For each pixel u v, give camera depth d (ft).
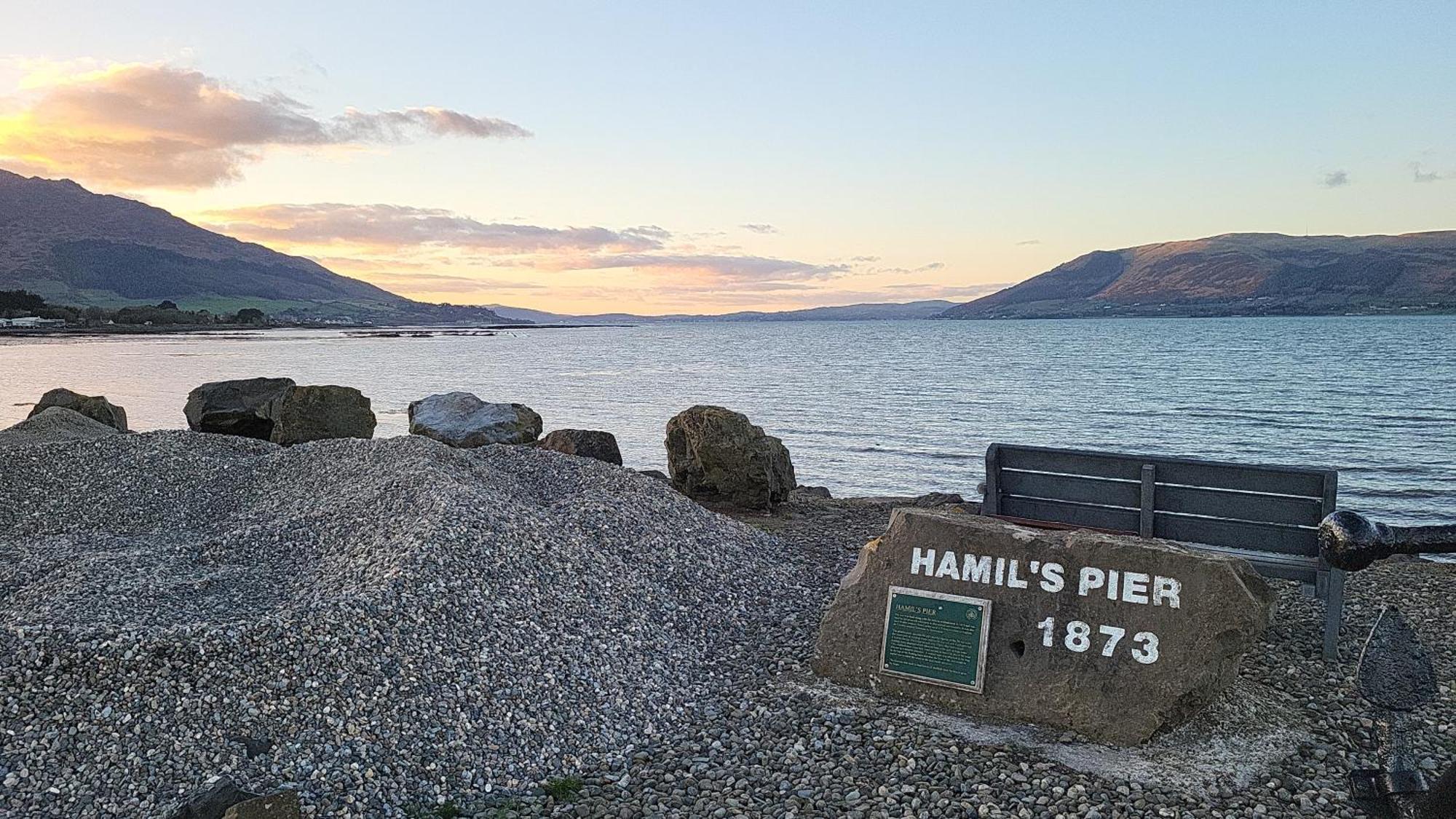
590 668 21.20
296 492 31.68
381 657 19.56
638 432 118.42
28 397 150.71
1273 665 21.56
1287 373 199.31
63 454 34.71
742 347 442.91
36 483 32.76
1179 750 17.54
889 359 294.66
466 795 17.06
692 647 23.79
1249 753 17.40
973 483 84.48
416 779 17.15
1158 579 18.54
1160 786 16.40
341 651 19.40
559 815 16.38
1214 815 15.42
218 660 18.85
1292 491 22.24
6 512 30.99
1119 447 102.94
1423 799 9.29
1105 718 17.97
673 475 44.55
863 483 84.79
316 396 55.36
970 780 16.66
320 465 33.50
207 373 210.38
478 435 57.62
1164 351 307.99
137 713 17.65
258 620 19.95
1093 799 15.99
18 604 22.39
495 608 22.16
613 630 23.13
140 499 31.94
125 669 18.49
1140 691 17.92
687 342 533.55
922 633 19.89
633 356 336.49
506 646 21.03
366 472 31.58
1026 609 19.27
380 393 174.29
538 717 19.26
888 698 19.99
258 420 59.62
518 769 17.85
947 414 134.41
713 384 194.18
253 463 34.76
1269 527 22.61
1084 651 18.58
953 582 19.99
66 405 60.64
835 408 144.87
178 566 25.20
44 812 15.69
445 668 19.79
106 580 23.29
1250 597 18.01
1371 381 177.68
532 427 61.00
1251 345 338.54
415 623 20.71
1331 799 15.81
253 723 17.65
